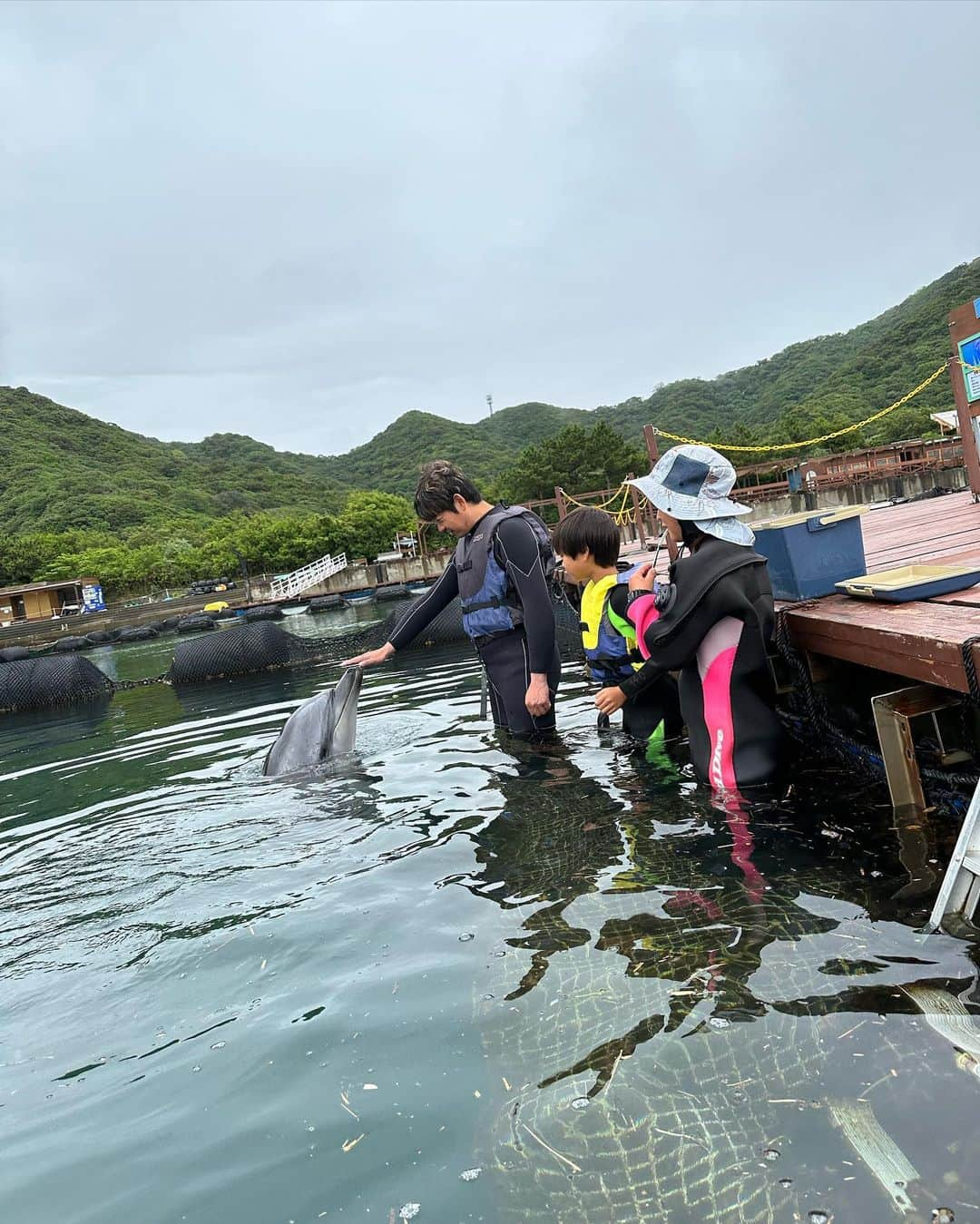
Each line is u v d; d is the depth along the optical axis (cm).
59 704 1116
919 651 251
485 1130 157
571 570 421
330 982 224
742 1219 125
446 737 496
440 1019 196
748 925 212
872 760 315
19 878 355
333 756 482
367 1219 140
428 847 316
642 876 253
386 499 6712
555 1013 189
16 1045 220
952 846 241
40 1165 169
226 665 1132
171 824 404
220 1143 166
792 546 370
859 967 183
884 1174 127
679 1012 180
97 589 4925
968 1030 155
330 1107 172
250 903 289
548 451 6756
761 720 310
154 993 237
